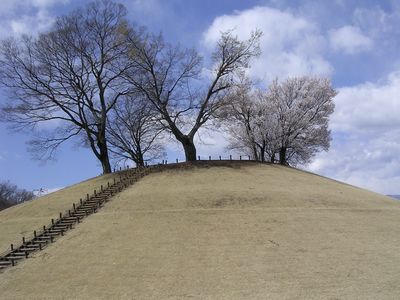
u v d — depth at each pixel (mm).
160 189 43344
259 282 24234
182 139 54062
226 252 29078
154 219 35938
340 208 39000
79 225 35688
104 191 43750
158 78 53031
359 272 25203
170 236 32281
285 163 61719
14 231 37062
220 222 34781
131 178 48031
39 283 25828
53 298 23547
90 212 38562
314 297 21828
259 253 28766
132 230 33812
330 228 33594
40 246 31703
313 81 62531
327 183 48406
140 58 52188
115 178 49125
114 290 24078
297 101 61188
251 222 34688
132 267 27219
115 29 52531
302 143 62281
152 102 52875
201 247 30062
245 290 23219
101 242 31797
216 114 55094
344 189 46656
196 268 26656
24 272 27719
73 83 52500
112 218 36750
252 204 38844
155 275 25875
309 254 28438
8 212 44469
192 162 52656
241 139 63375
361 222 35438
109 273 26516
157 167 52094
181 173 48406
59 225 36062
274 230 33000
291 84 62188
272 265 26734
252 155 66125
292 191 42594
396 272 25062
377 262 26812
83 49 52125
